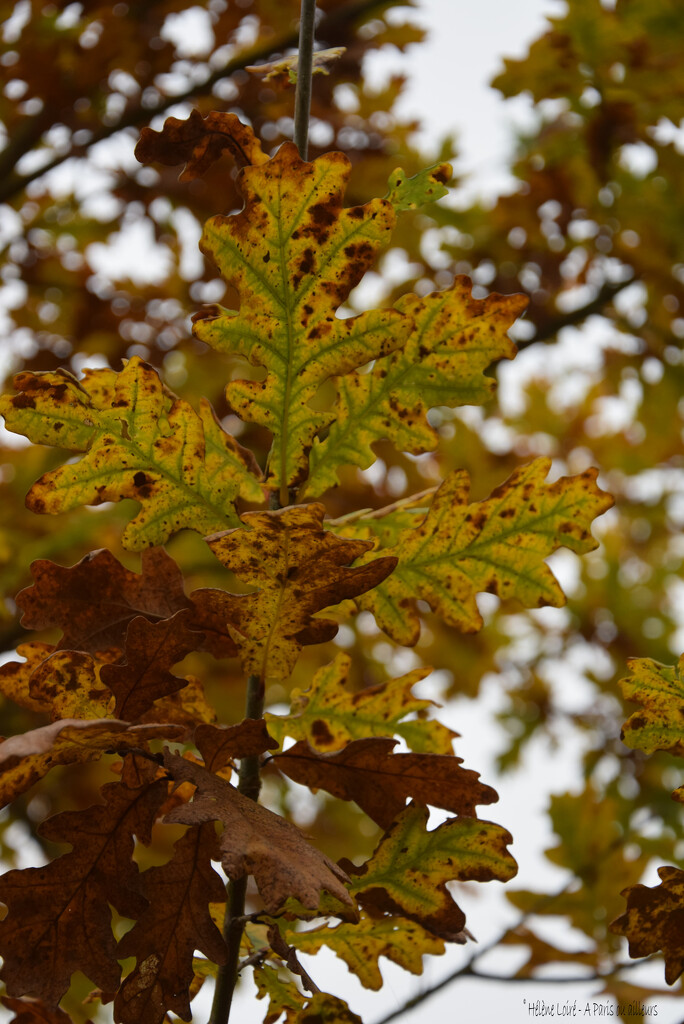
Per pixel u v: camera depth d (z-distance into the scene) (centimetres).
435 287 290
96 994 94
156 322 297
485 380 95
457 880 93
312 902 85
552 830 132
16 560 230
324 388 235
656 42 230
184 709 94
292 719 97
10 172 249
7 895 90
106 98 248
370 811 93
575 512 95
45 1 226
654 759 282
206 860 91
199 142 96
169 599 93
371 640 310
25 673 93
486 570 95
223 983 92
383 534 96
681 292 277
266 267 93
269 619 91
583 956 123
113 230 288
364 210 92
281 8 245
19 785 89
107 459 93
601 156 255
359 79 250
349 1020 94
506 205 273
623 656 344
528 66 239
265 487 94
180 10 238
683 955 93
